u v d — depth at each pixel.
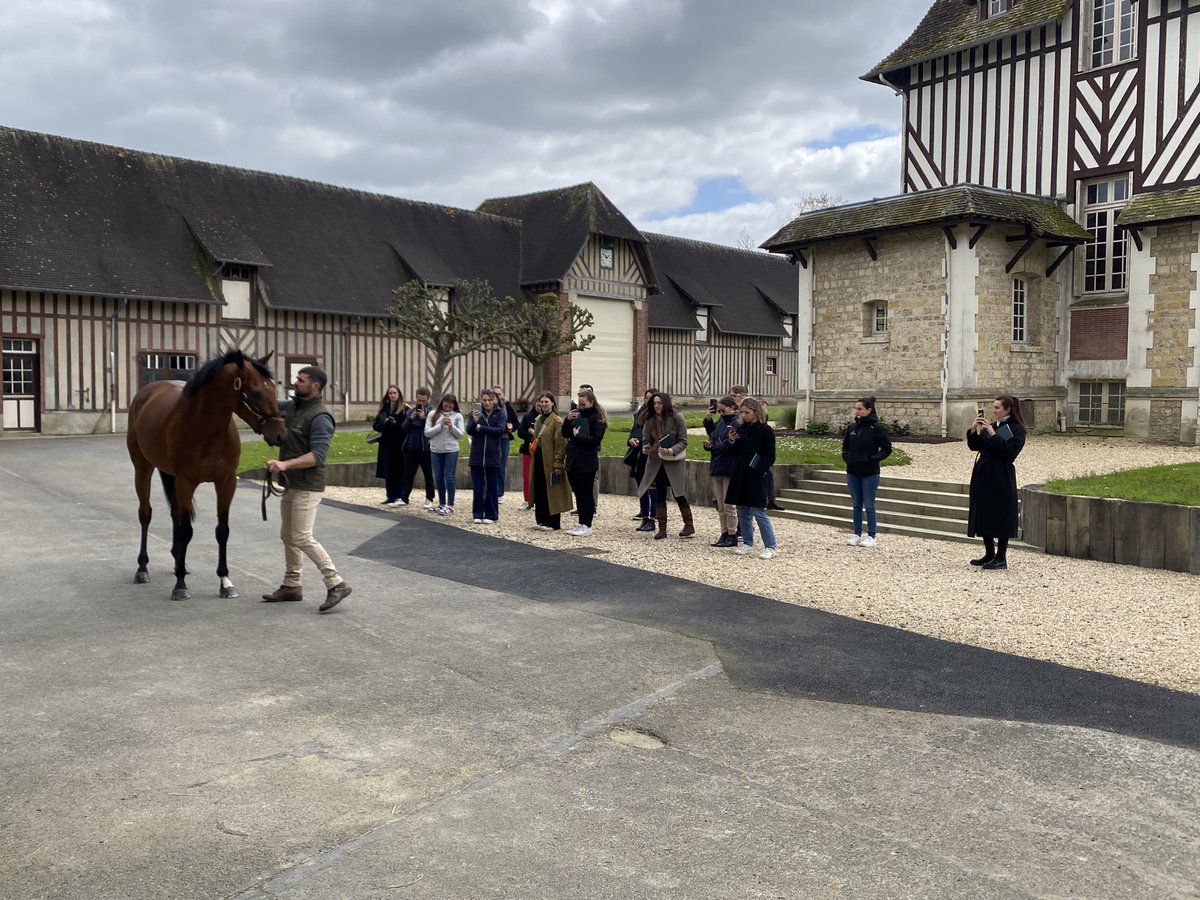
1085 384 18.83
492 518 10.97
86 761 4.07
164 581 7.49
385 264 28.48
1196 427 16.67
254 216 26.62
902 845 3.54
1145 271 17.27
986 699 5.22
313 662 5.54
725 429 10.03
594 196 32.44
